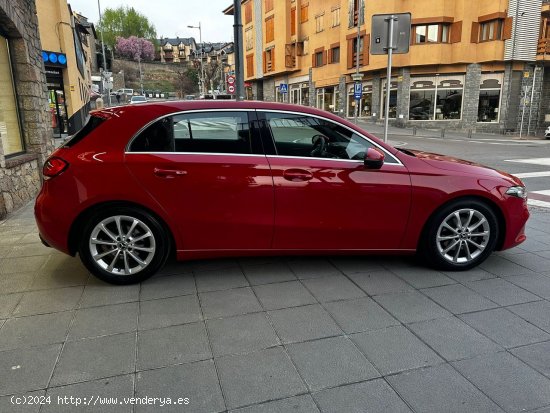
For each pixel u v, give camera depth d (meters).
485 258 3.98
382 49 7.25
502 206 3.86
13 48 7.15
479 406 2.23
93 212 3.47
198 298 3.40
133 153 3.46
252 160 3.55
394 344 2.78
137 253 3.61
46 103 8.49
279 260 4.18
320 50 35.16
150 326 2.99
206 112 3.58
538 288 3.63
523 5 24.11
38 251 4.50
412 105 27.20
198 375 2.47
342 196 3.64
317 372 2.50
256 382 2.41
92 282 3.70
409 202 3.73
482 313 3.19
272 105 3.69
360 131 3.79
